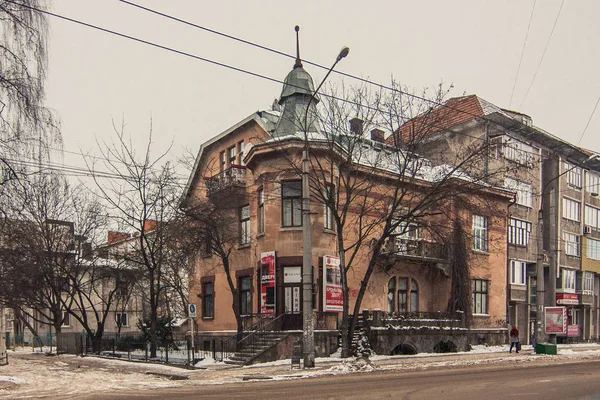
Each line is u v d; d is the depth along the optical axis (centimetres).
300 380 1541
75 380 1720
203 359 2373
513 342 2911
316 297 2538
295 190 2636
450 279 3200
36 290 3297
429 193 2461
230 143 3344
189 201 2938
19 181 1427
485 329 3416
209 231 2845
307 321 1934
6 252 2936
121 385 1554
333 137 2414
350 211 2811
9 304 3180
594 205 4953
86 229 3397
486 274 3506
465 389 1252
